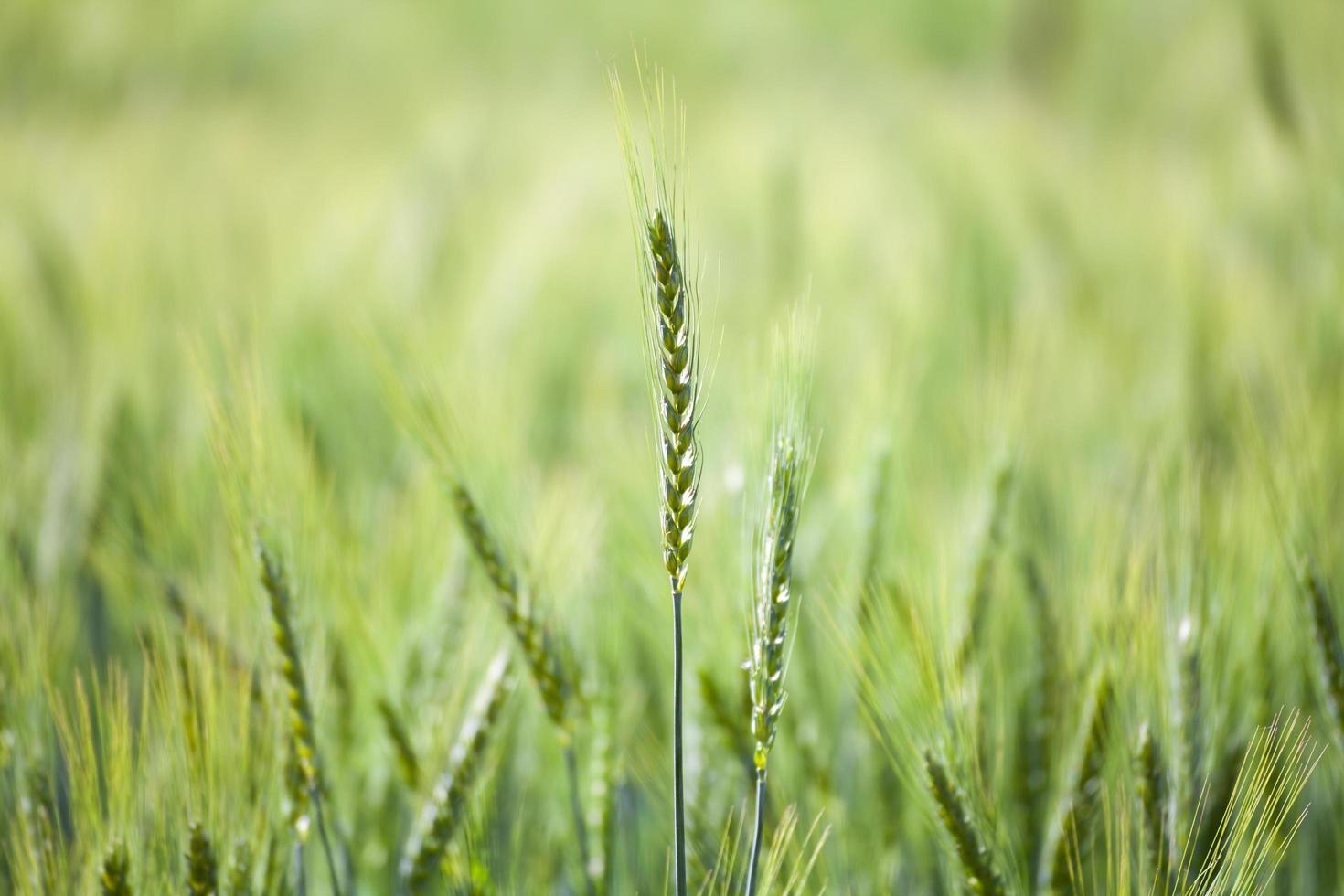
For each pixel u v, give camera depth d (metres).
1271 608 1.20
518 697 1.20
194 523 1.29
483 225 2.83
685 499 0.99
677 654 1.00
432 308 2.23
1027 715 1.18
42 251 2.24
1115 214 3.02
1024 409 1.33
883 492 1.26
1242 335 1.96
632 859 1.19
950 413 1.62
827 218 2.80
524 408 1.82
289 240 2.78
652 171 0.98
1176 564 1.17
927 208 3.02
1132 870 1.10
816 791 1.16
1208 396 1.81
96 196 3.08
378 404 1.89
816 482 1.44
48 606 1.23
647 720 1.22
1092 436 1.83
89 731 1.07
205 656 1.12
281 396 1.58
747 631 1.04
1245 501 1.25
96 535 1.42
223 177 3.69
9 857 1.09
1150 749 1.09
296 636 1.10
